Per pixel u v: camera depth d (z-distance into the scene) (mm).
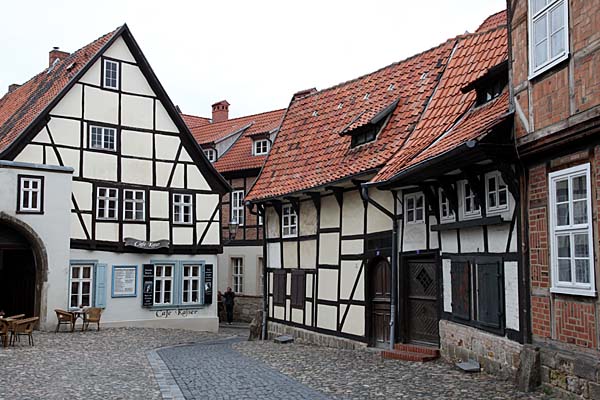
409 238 13391
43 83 25844
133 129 23844
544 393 8352
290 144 20531
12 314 22047
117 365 12836
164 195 24484
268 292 20656
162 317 24203
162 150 24562
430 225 12656
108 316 22828
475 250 10797
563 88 7840
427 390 9180
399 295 13703
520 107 8953
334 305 16562
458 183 11398
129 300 23391
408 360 12414
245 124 33938
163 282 24391
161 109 24625
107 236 22891
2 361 13305
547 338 8422
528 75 8711
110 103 23328
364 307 15125
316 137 19281
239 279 30688
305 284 18203
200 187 25453
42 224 20031
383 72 18438
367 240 15195
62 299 20422
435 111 13977
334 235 16734
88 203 22484
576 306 7719
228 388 9820
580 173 7637
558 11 7980
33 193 19984
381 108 16141
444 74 14992
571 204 7836
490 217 9922
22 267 21625
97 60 23047
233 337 22938
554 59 7988
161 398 9133
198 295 25172
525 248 9008
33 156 21359
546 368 8367
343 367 11969
